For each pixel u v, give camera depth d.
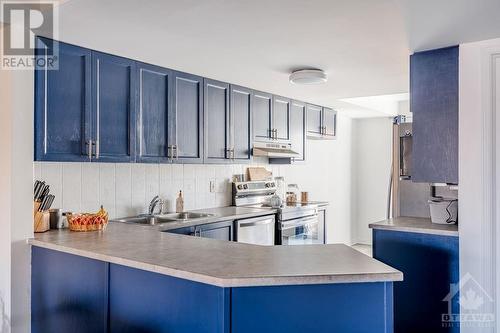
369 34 2.30
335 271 1.53
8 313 2.17
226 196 4.26
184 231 3.03
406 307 2.72
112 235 2.36
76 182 2.91
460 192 2.50
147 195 3.43
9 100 2.18
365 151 6.81
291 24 2.14
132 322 1.80
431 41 2.44
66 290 2.09
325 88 3.91
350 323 1.53
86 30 2.24
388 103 6.12
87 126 2.56
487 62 2.44
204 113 3.45
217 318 1.50
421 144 2.68
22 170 2.23
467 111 2.49
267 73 3.30
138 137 2.90
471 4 1.85
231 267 1.59
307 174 5.69
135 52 2.69
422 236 2.68
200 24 2.15
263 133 4.11
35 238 2.26
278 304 1.51
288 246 2.01
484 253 2.43
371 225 2.87
